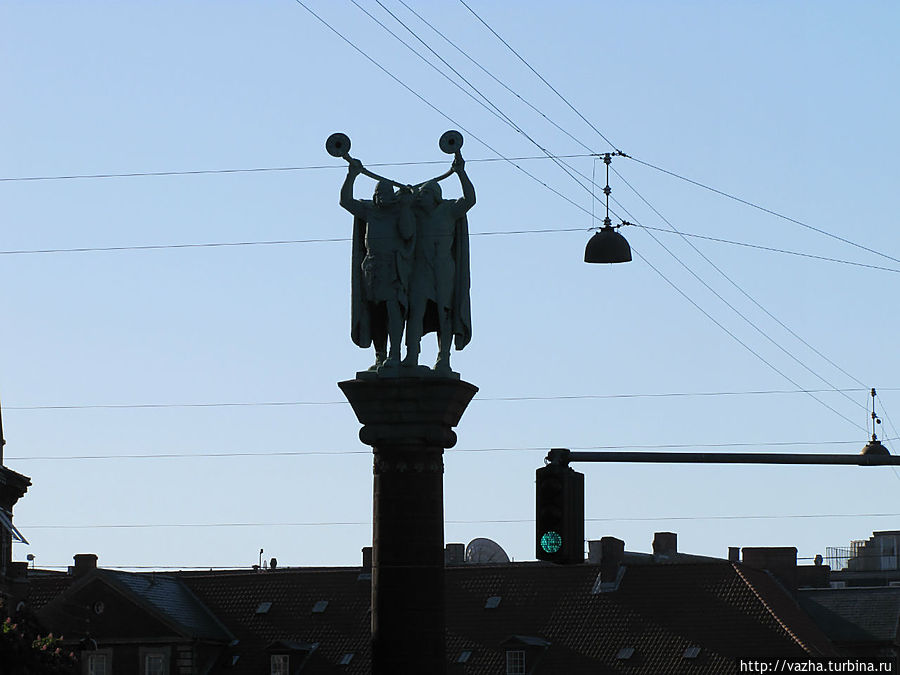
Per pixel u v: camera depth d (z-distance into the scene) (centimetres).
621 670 14975
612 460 5569
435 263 7550
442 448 7525
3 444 12131
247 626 16125
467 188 7619
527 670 15200
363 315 7594
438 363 7569
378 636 7381
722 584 15362
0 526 12106
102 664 15450
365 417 7462
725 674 14700
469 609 15800
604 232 7112
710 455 5591
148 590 15800
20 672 9275
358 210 7594
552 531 5416
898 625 16575
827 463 5591
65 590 15725
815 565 18538
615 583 15625
